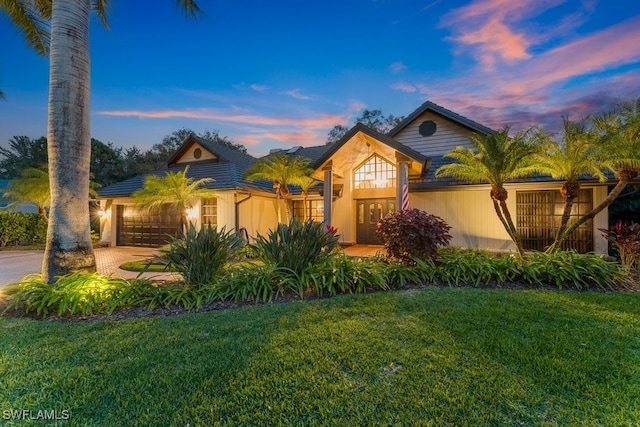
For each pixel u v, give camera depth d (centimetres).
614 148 682
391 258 743
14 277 827
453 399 250
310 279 589
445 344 347
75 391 269
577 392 260
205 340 369
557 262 660
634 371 291
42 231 1602
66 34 585
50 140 582
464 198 1173
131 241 1580
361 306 487
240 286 563
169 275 794
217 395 259
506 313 449
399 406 242
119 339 377
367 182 1373
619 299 520
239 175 1478
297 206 1623
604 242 1004
